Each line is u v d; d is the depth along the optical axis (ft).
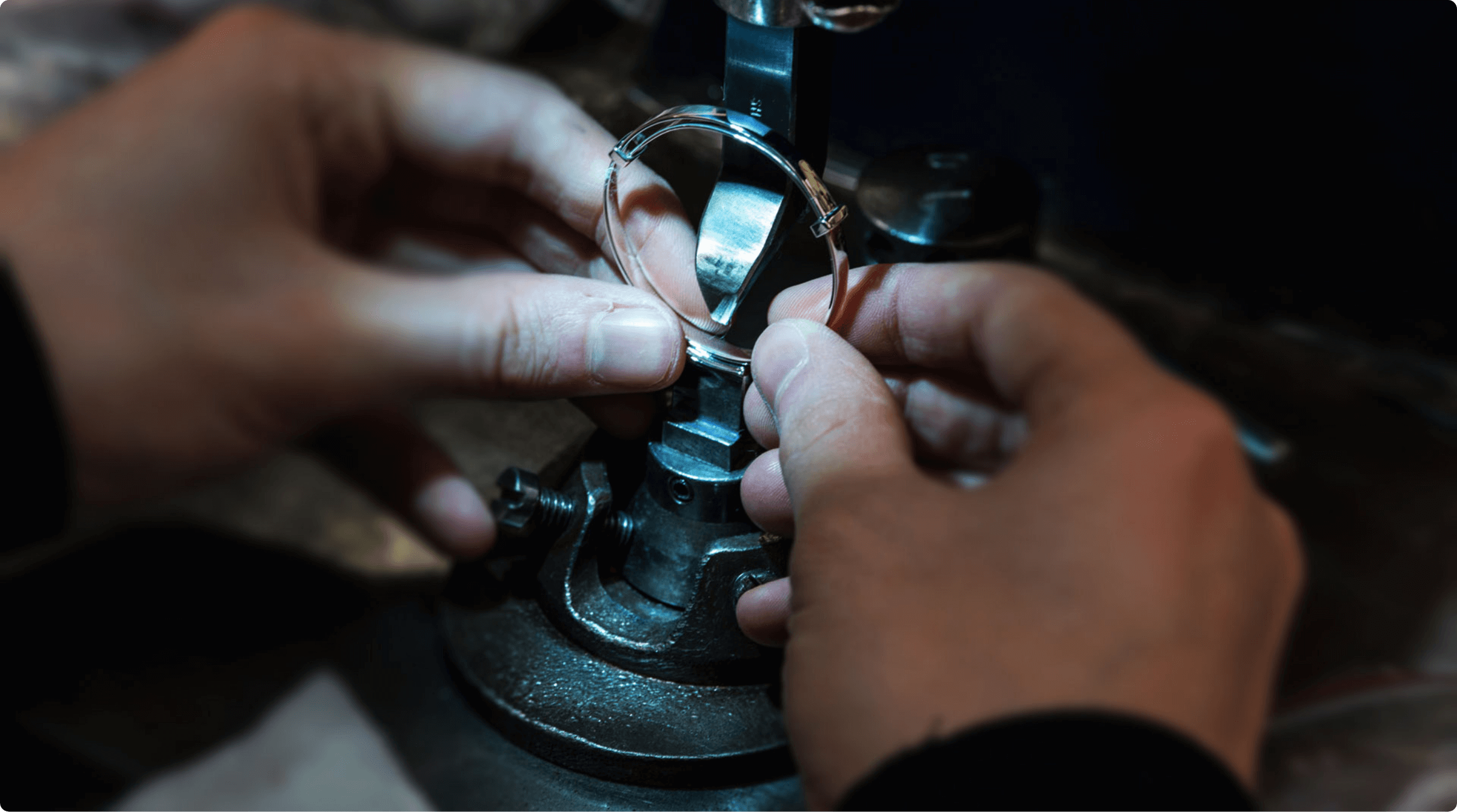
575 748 1.75
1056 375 1.44
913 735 1.24
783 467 1.58
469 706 1.86
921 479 1.43
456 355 1.69
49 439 1.64
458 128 1.87
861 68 3.03
